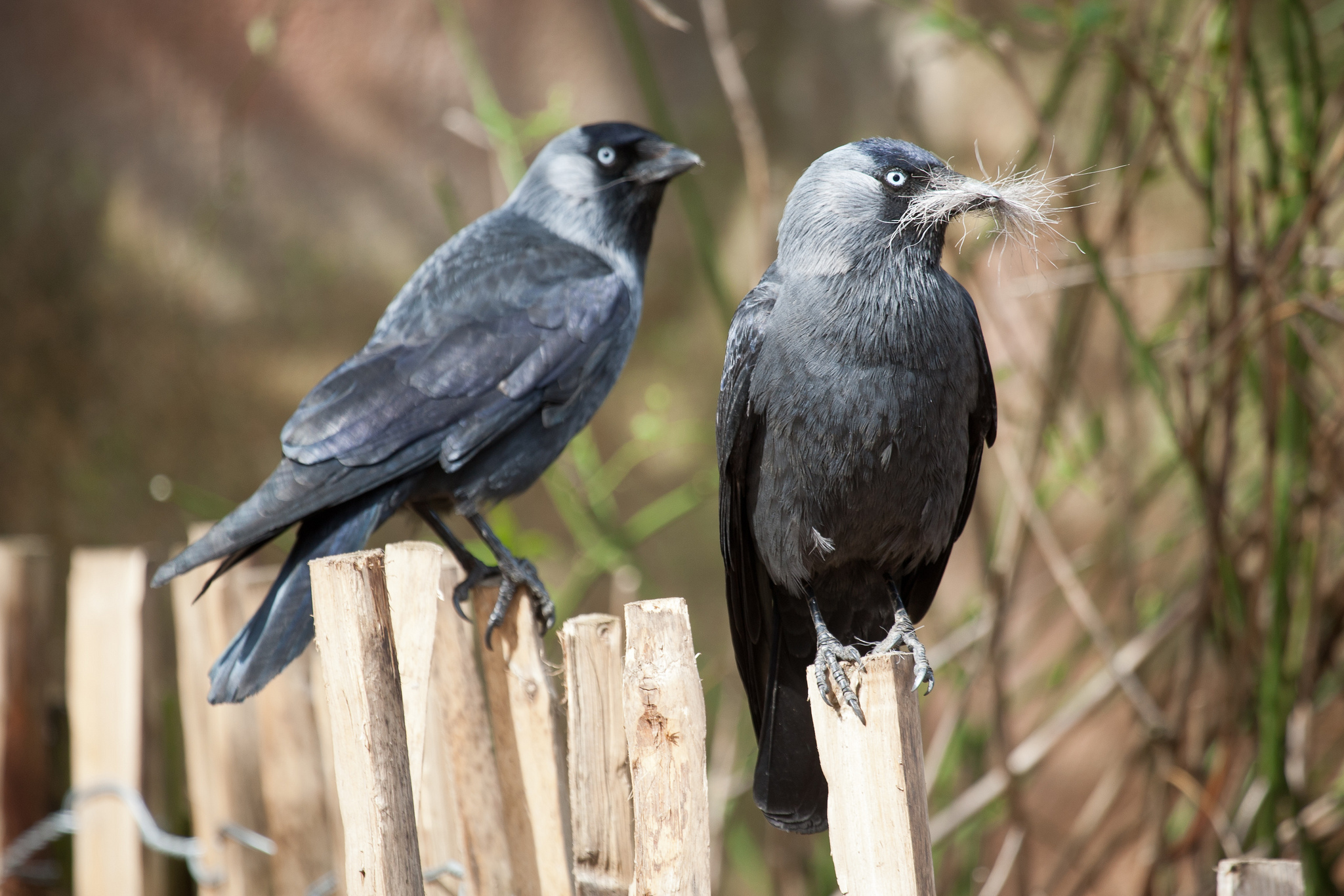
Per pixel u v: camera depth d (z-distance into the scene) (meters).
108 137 13.47
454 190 13.69
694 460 13.90
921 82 12.18
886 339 5.32
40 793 7.12
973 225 8.63
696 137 14.02
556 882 4.75
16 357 13.55
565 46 13.78
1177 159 7.35
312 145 13.59
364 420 6.74
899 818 3.72
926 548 5.77
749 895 11.10
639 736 3.90
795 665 6.12
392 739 3.85
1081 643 9.36
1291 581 7.70
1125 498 8.54
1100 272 7.20
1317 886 7.51
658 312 14.08
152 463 13.52
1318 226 7.33
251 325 13.54
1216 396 7.31
